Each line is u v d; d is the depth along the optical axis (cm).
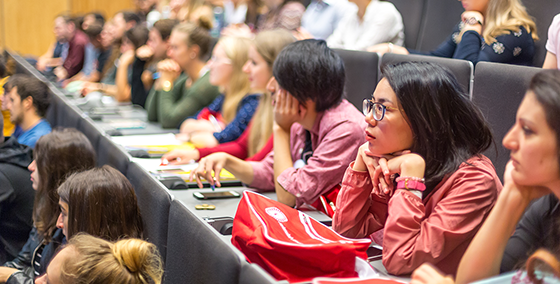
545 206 79
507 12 166
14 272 170
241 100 236
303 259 96
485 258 82
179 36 284
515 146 77
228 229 128
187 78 298
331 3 314
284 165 156
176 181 170
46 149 174
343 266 96
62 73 505
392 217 101
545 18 173
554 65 151
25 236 210
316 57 144
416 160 102
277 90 159
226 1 450
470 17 185
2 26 702
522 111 75
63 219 146
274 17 312
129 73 380
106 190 136
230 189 170
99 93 388
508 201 80
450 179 102
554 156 73
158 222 139
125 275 103
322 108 149
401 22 252
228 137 220
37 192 177
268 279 84
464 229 97
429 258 96
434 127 103
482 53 168
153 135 254
